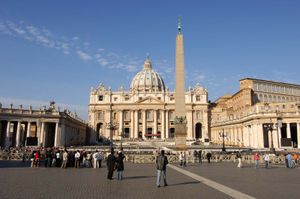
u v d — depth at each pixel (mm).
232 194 13453
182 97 38188
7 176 19484
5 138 68375
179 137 38656
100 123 129625
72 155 29203
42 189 14273
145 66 172125
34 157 27828
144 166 30984
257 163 29094
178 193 13625
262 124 75812
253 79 106500
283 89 112125
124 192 13781
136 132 127938
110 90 131250
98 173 22703
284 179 19406
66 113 77875
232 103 121250
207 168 28562
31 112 70375
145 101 129750
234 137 96562
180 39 38531
